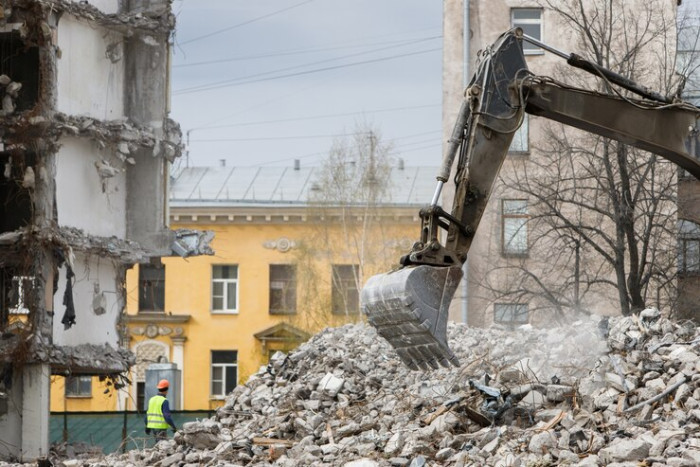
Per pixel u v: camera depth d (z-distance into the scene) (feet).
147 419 126.31
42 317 152.66
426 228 67.26
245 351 273.33
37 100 157.58
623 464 63.10
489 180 68.39
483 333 110.22
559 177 172.04
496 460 67.97
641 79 181.98
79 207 165.07
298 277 267.80
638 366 79.87
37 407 151.94
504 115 68.85
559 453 67.10
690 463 61.67
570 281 182.09
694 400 73.20
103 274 174.19
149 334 273.95
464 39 209.46
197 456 83.76
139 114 178.91
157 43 178.19
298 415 90.27
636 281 164.76
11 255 153.48
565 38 205.87
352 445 78.48
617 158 166.61
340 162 269.23
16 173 157.69
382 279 66.44
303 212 271.90
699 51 193.47
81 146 165.48
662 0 200.85
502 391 79.20
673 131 72.74
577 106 70.95
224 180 289.94
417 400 84.89
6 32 155.84
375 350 104.68
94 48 170.09
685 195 187.42
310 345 109.70
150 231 179.83
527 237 194.39
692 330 87.20
